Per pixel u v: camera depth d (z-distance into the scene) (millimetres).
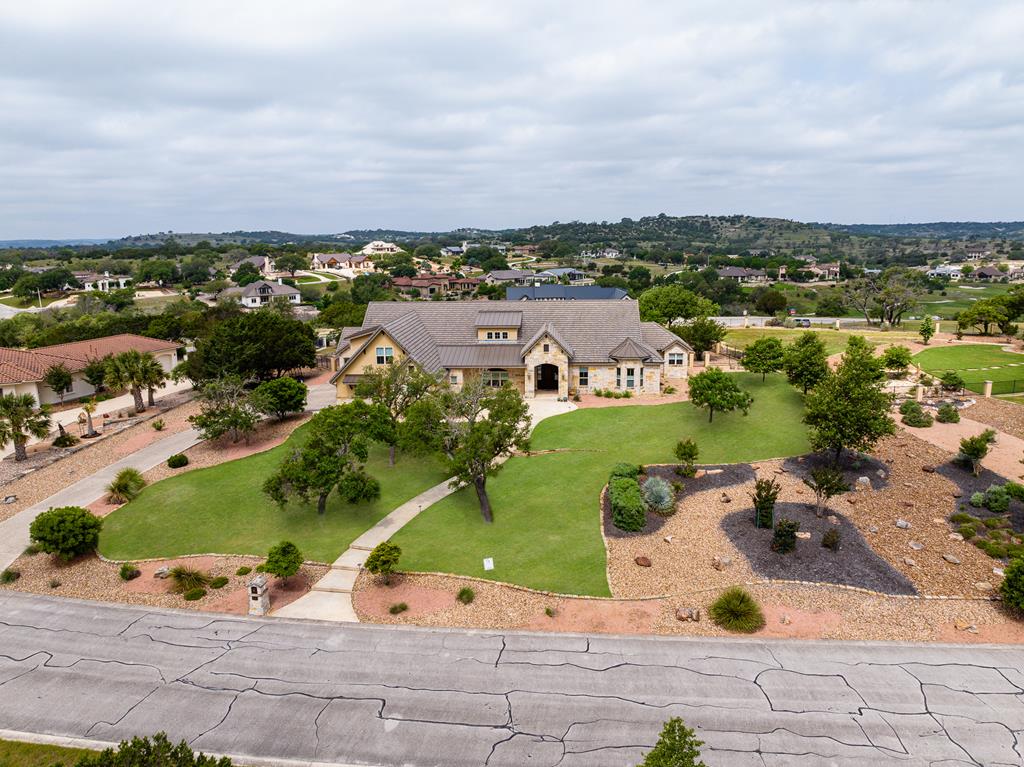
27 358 58688
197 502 37906
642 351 56531
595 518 34906
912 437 43562
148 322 88625
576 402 54812
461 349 59094
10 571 30672
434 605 27500
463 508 36750
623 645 24547
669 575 29188
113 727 20812
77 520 31859
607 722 20594
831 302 138500
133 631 26062
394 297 159625
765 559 29875
